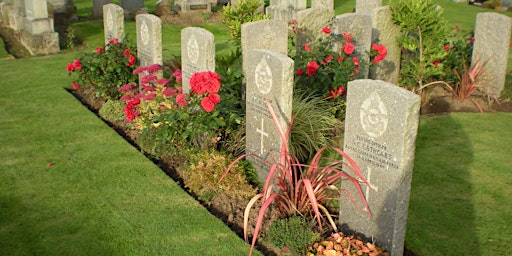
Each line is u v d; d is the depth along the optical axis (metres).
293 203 4.96
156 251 4.62
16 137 7.34
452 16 18.25
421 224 5.08
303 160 6.39
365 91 4.32
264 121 5.66
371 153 4.41
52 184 5.91
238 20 10.85
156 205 5.41
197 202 5.46
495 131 7.58
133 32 14.82
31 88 9.75
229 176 5.59
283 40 7.80
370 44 8.84
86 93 9.48
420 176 6.16
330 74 7.81
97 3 16.88
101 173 6.16
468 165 6.45
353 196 4.70
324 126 6.99
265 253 4.64
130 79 9.07
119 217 5.18
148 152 6.88
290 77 5.28
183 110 6.11
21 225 5.08
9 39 14.38
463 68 9.25
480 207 5.41
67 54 12.71
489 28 8.68
